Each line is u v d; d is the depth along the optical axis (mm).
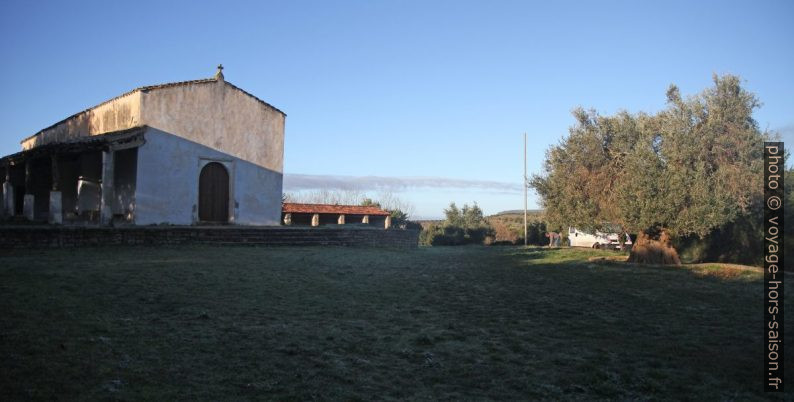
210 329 8008
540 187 24609
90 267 12891
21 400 5055
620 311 10953
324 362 6781
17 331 7172
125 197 22844
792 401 6109
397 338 8141
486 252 28219
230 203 25672
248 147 26484
